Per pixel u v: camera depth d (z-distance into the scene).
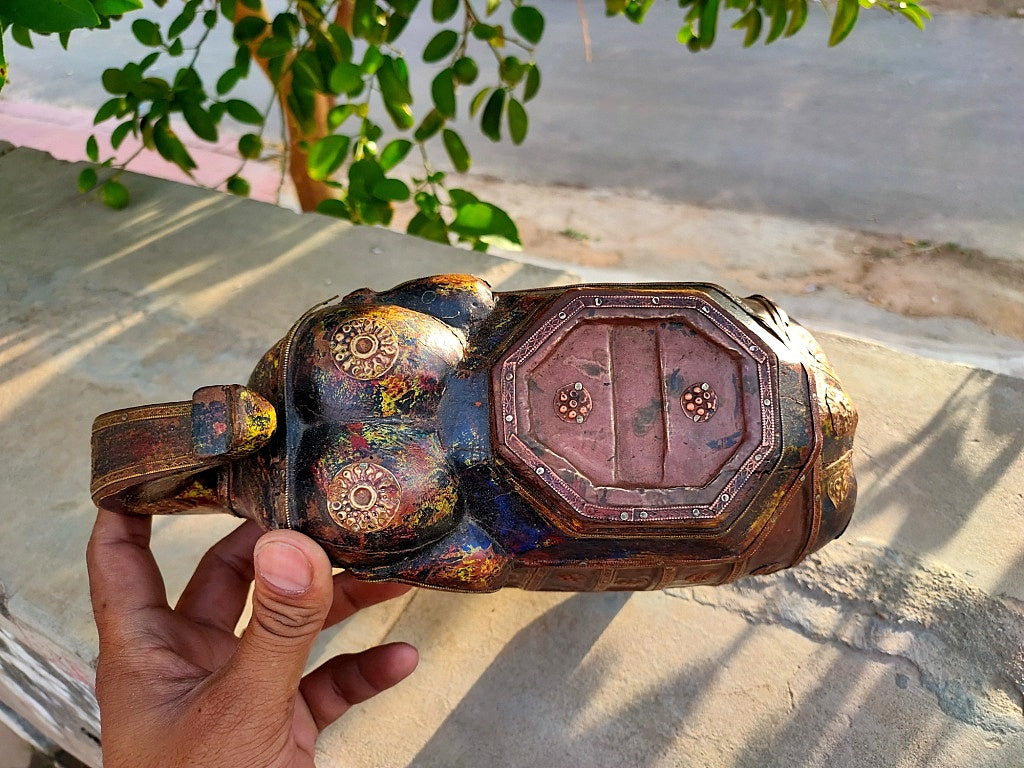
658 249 0.72
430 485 0.23
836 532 0.27
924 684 0.33
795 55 0.93
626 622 0.35
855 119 0.84
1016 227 0.71
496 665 0.34
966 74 0.88
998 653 0.33
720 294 0.24
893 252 0.70
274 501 0.23
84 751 0.48
